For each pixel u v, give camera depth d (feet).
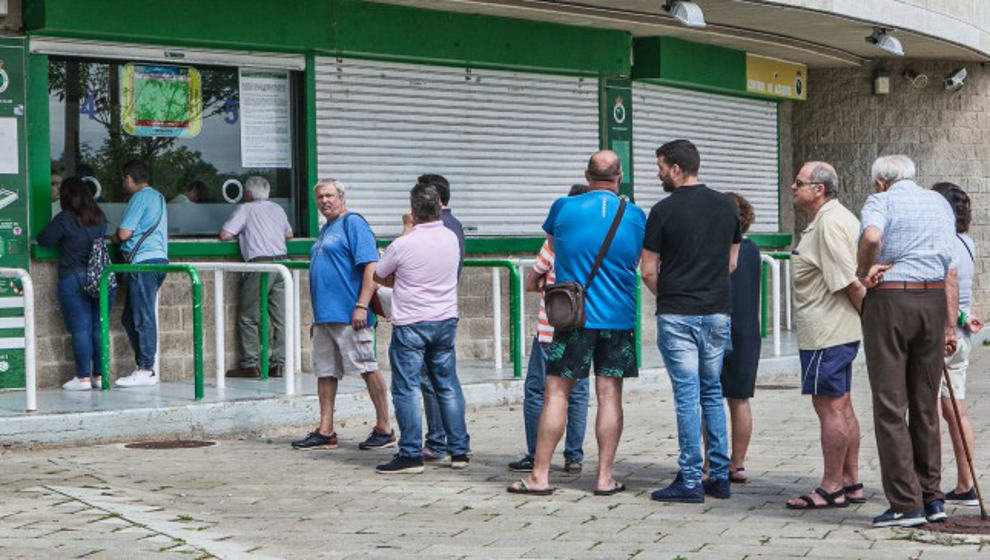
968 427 29.96
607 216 31.81
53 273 45.39
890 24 62.69
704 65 65.36
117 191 47.32
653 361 55.77
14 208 44.70
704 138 67.51
